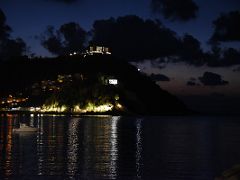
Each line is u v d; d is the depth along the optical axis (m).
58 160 49.94
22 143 73.25
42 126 148.00
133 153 58.59
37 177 38.44
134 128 141.00
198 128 151.25
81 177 38.69
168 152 60.44
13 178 37.88
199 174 41.16
